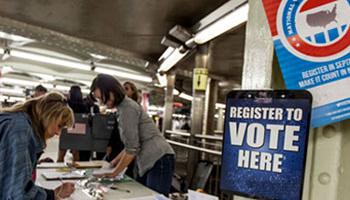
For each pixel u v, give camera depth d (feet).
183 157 15.56
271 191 1.82
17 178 3.82
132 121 6.60
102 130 9.87
